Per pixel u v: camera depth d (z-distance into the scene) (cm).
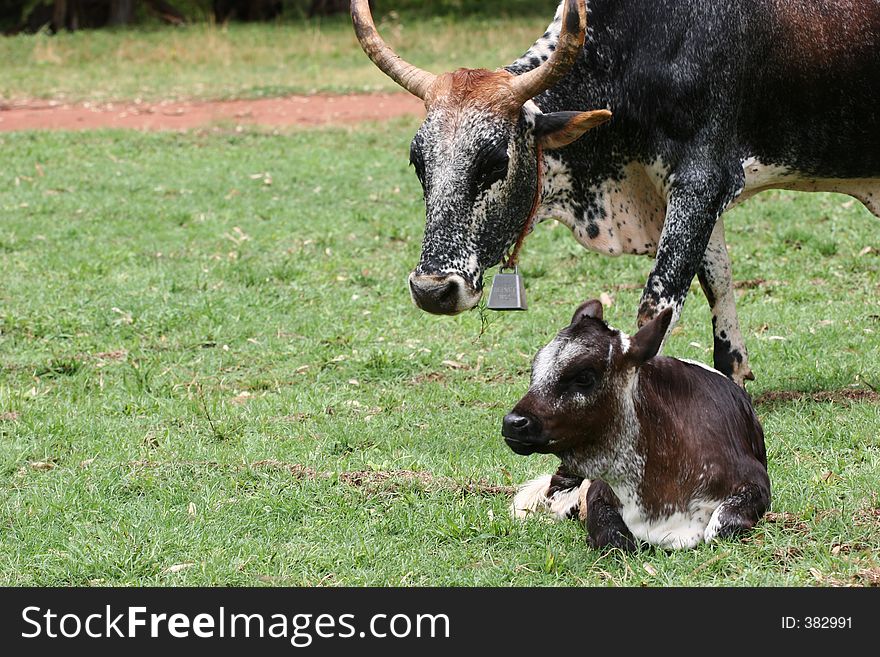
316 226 1678
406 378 1081
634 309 1263
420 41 3600
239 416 976
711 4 848
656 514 671
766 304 1240
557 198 882
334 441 908
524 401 632
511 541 717
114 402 1023
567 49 746
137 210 1789
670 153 860
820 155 909
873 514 713
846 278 1322
